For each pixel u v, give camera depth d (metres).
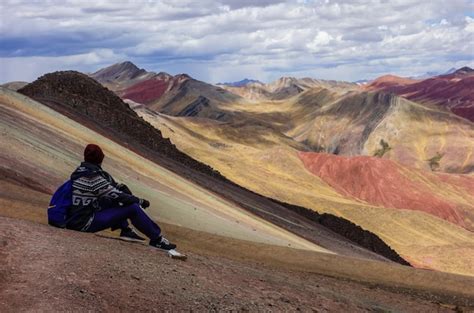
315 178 181.50
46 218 16.06
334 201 136.38
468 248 100.75
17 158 26.52
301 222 70.88
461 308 16.03
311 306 9.44
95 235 9.97
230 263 13.27
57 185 26.03
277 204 79.88
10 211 16.16
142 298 7.37
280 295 9.48
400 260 84.12
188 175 62.94
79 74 73.81
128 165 45.53
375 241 83.94
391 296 15.78
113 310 6.84
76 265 7.80
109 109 71.19
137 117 77.62
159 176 48.31
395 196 193.25
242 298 8.52
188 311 7.39
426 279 20.47
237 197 65.88
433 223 128.75
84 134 49.22
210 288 8.58
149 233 9.96
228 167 154.38
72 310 6.55
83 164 9.56
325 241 61.31
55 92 65.88
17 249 7.91
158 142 75.75
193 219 32.53
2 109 39.38
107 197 9.50
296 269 18.83
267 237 40.75
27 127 38.00
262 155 195.62
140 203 9.83
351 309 10.32
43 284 7.01
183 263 9.82
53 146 36.47
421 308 14.61
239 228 38.53
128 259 8.80
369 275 19.94
